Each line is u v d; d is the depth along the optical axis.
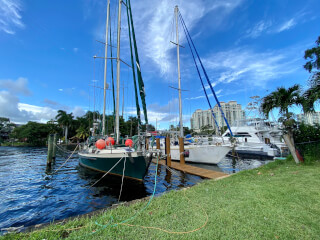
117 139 9.05
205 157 12.94
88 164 10.02
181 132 13.63
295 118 7.76
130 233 2.46
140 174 7.59
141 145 7.69
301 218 2.75
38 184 8.18
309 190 3.96
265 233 2.38
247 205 3.32
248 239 2.26
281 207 3.17
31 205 5.55
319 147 7.80
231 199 3.70
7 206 5.47
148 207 3.43
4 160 17.61
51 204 5.62
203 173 9.30
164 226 2.64
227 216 2.90
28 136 46.62
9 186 7.87
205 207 3.32
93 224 2.78
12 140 56.09
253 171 6.73
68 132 52.97
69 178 9.32
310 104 7.01
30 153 26.30
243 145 17.33
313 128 8.48
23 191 7.07
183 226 2.63
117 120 9.11
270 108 8.07
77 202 5.78
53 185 7.96
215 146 12.42
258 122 18.72
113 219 2.93
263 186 4.50
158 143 15.52
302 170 6.04
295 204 3.27
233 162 14.30
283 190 4.05
